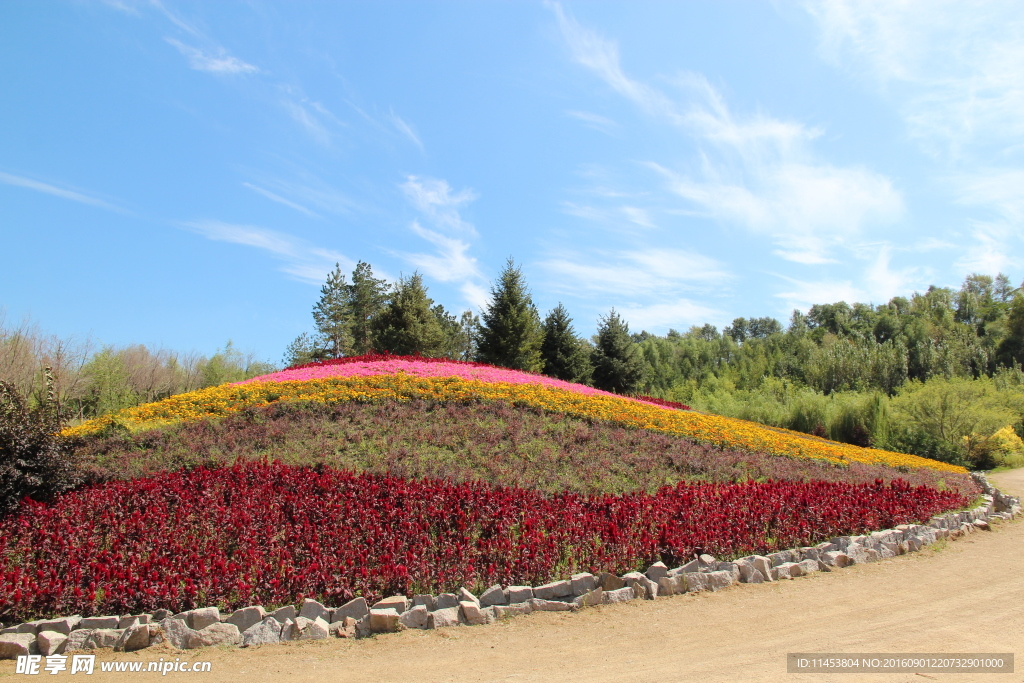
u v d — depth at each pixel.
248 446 10.20
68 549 6.31
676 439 12.73
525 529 6.61
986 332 43.69
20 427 8.21
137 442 10.37
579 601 5.73
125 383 28.20
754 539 7.21
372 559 6.22
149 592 5.29
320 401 12.35
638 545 6.60
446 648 4.88
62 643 4.91
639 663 4.53
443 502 7.46
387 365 16.95
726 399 34.59
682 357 62.41
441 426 11.70
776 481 10.66
